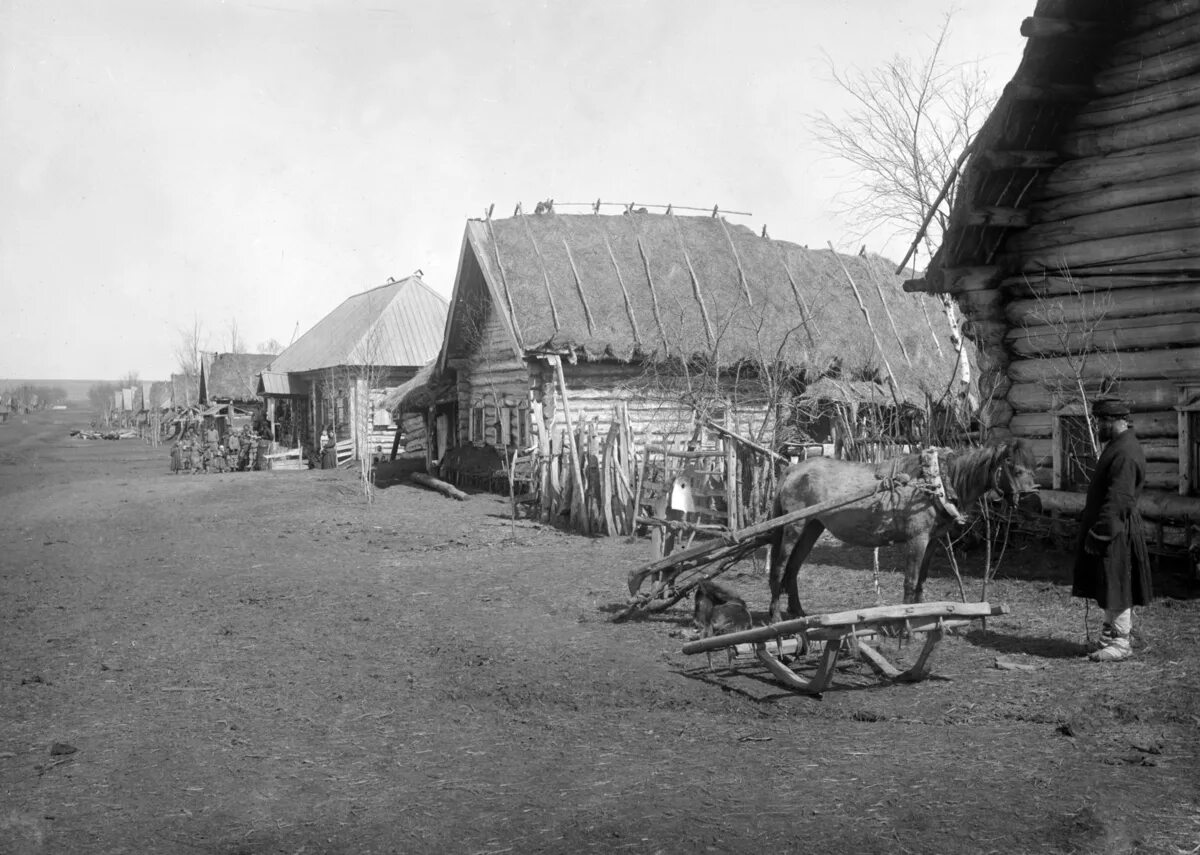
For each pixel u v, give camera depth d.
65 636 9.96
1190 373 10.48
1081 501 11.41
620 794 5.24
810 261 27.06
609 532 16.66
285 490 27.03
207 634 9.95
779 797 5.09
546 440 20.50
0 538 18.98
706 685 7.54
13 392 132.88
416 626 10.14
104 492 27.59
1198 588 9.73
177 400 80.75
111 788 5.55
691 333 23.05
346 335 40.50
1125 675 7.20
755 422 22.11
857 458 15.97
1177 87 10.61
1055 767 5.39
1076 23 10.64
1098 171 11.32
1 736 6.59
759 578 12.10
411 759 5.99
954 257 12.64
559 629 9.79
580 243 25.44
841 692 7.24
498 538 17.02
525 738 6.38
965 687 7.16
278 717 6.98
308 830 4.89
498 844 4.64
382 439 38.16
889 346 25.08
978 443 13.25
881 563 12.65
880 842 4.48
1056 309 11.77
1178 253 10.62
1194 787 5.01
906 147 18.83
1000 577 11.11
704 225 27.17
